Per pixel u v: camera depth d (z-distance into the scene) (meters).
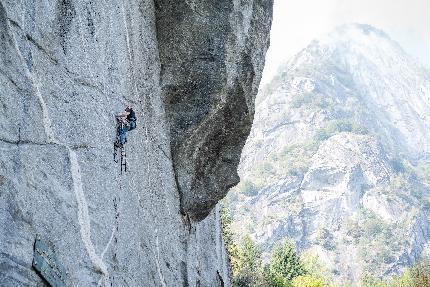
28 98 7.90
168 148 15.04
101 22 10.97
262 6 16.00
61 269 7.97
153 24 14.52
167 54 14.66
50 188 8.16
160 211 14.04
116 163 11.08
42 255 7.48
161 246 13.76
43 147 8.15
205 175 16.05
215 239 20.33
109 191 10.48
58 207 8.30
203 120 14.98
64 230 8.35
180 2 14.55
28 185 7.52
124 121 11.33
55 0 9.03
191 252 16.47
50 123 8.48
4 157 7.04
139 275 11.59
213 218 20.56
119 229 10.73
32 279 7.16
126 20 12.51
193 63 14.67
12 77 7.52
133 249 11.44
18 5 7.91
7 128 7.25
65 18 9.35
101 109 10.59
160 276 13.23
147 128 13.52
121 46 12.05
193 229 17.09
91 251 9.19
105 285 9.49
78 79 9.68
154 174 13.84
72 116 9.27
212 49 14.63
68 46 9.38
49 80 8.61
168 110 15.02
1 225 6.71
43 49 8.52
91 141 9.94
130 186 11.84
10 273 6.68
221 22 14.64
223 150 16.14
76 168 9.12
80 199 9.09
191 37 14.60
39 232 7.57
